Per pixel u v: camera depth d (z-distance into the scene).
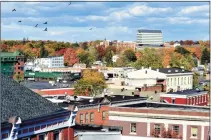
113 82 182.38
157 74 179.75
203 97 129.50
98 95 146.75
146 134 78.62
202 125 76.00
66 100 93.00
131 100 98.38
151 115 78.38
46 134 45.03
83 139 52.25
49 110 45.72
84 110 88.25
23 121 41.22
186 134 76.81
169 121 77.69
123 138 56.53
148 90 143.62
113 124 80.81
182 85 190.00
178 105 89.19
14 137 40.25
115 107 80.69
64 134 47.78
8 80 45.44
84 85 148.12
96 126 59.78
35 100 45.72
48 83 163.62
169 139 60.22
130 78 180.25
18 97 44.31
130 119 79.56
